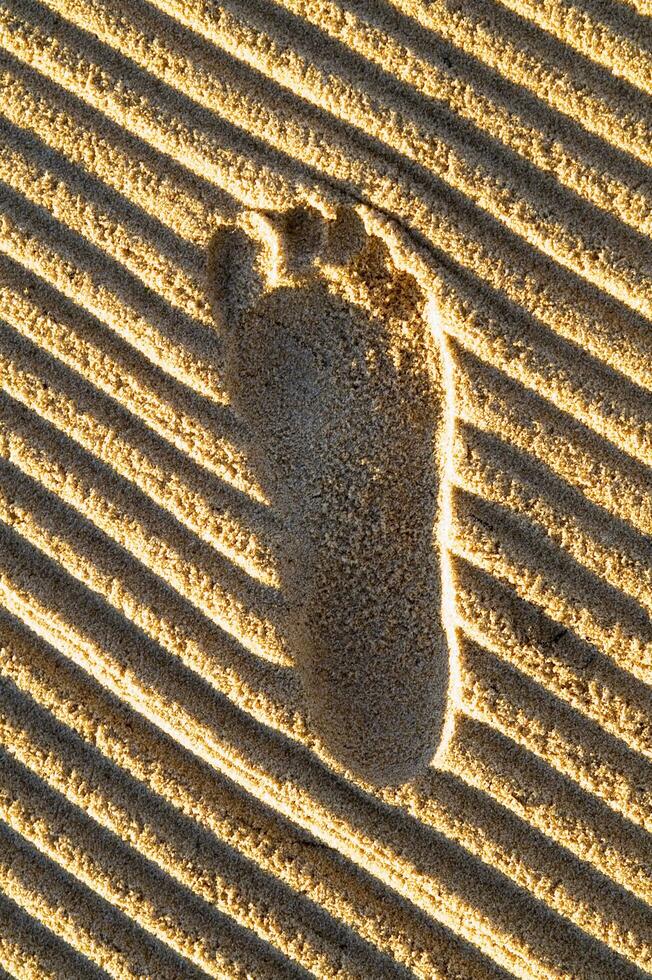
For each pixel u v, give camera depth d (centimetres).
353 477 190
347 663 190
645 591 188
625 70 188
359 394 190
